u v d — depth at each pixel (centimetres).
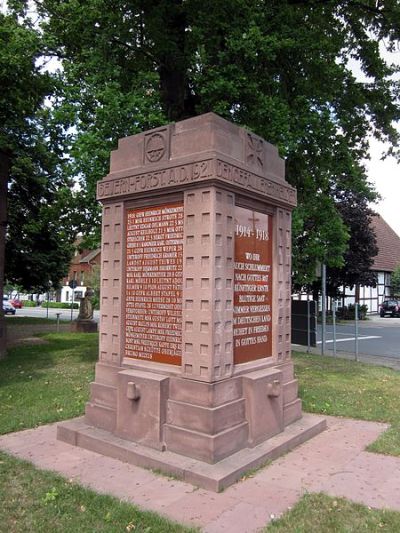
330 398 760
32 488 402
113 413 520
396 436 557
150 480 422
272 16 1142
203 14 1037
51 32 1123
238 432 469
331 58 1284
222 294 467
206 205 464
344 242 1399
